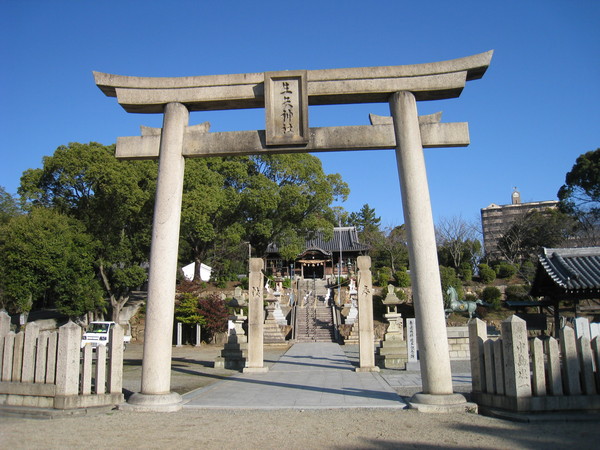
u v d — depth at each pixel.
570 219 46.53
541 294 20.41
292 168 44.94
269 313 33.16
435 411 8.55
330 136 9.97
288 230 46.25
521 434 7.00
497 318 36.25
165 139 10.05
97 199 29.53
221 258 44.56
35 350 9.23
